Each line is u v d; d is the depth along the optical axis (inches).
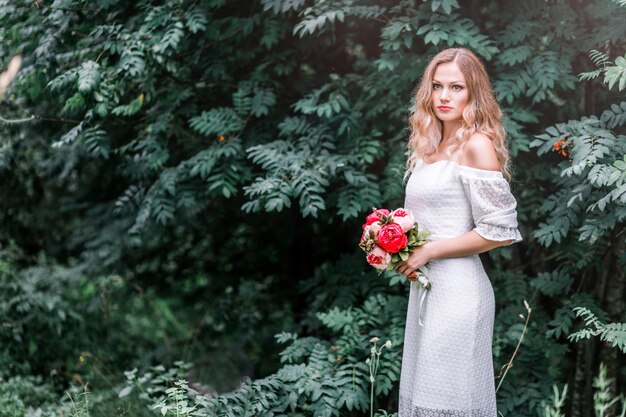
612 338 109.2
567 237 139.6
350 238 196.4
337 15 136.0
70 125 180.9
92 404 162.9
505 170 104.1
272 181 137.6
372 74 146.9
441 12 133.2
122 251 222.4
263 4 151.3
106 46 144.2
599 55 125.4
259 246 226.8
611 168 107.3
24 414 159.6
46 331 206.8
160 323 230.5
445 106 98.5
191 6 145.6
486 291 101.0
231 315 221.5
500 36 139.9
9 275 207.6
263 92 152.9
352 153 145.0
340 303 158.6
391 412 144.3
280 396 130.0
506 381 137.3
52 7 148.6
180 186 162.1
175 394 125.1
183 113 160.9
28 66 157.9
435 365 99.0
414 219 100.1
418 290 103.8
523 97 142.3
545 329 141.0
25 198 224.5
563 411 149.8
